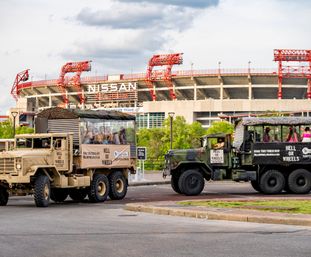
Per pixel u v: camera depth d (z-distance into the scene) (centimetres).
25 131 11244
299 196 2773
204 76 16662
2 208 2223
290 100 15625
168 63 17362
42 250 1098
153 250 1088
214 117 16175
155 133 9906
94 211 2033
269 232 1327
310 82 16575
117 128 2773
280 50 16325
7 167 2311
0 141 2906
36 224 1561
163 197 2816
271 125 2975
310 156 2967
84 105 18962
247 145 2977
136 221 1619
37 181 2288
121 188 2769
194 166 2984
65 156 2470
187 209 1806
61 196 2666
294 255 1020
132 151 2853
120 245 1152
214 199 2444
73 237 1275
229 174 2998
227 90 17050
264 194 2967
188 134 9969
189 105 16238
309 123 2972
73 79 19012
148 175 5341
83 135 2583
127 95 18212
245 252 1054
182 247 1119
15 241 1220
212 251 1069
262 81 16638
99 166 2639
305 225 1476
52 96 19675
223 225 1493
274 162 2955
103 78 18775
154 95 17888
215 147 2983
